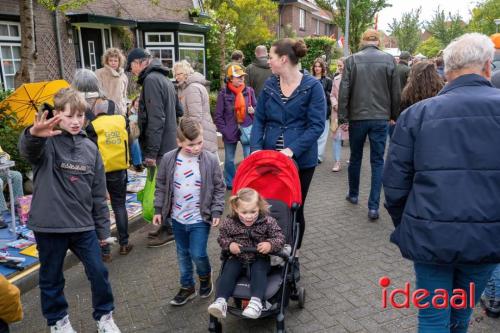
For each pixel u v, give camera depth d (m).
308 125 3.90
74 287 4.26
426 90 4.80
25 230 5.26
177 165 3.71
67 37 11.86
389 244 4.99
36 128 2.71
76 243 3.25
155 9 16.17
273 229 3.27
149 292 4.12
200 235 3.71
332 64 26.78
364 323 3.51
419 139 2.37
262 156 3.63
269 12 22.41
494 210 2.22
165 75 5.09
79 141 3.21
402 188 2.50
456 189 2.25
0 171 5.30
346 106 5.75
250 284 3.18
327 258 4.65
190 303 3.90
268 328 3.48
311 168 4.03
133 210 6.09
